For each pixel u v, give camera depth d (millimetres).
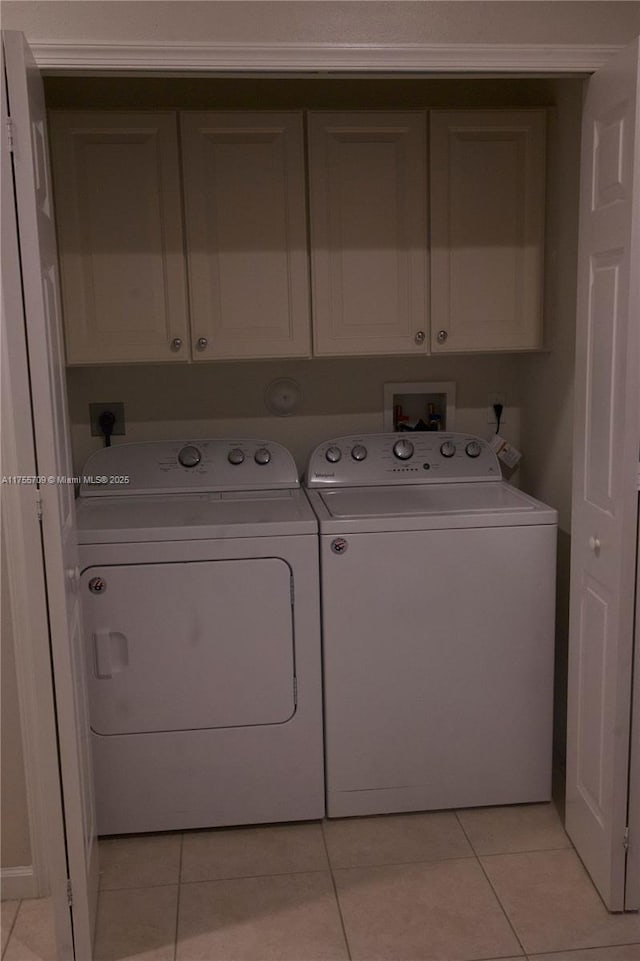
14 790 2264
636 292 1885
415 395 3195
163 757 2518
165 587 2449
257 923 2172
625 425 1939
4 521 2146
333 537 2467
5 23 1882
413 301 2783
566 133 2639
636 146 1831
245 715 2523
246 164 2666
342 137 2676
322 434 3129
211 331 2736
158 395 3047
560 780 2834
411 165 2707
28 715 2230
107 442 3023
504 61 2021
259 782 2559
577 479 2283
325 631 2506
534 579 2551
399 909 2209
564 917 2164
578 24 2029
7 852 2297
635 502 1962
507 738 2617
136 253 2674
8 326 1688
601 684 2158
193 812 2553
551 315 2822
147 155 2627
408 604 2521
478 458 3061
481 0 1997
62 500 1901
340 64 1981
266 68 1966
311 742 2553
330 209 2709
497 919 2162
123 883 2344
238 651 2494
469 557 2520
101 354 2709
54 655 1832
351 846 2486
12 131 1662
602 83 2020
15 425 1729
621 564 1987
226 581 2463
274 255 2721
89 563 2420
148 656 2475
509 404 3195
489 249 2779
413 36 1992
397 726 2576
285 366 3076
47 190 1984
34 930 2182
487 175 2738
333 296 2760
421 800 2623
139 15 1913
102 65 1920
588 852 2309
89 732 2336
